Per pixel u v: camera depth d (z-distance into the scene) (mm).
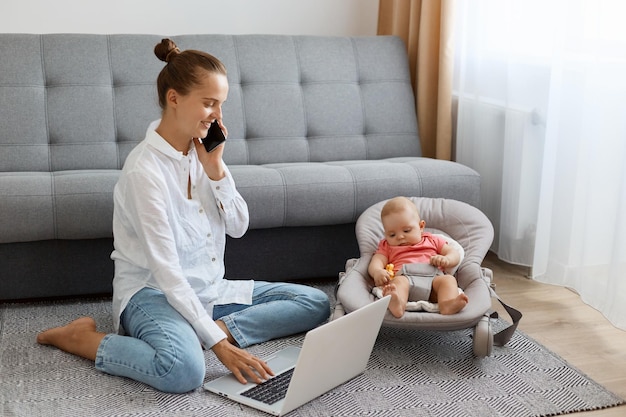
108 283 2990
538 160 3246
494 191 3551
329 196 3061
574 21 2930
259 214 2992
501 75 3420
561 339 2760
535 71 3197
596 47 2830
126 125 3355
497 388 2381
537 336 2777
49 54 3338
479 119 3572
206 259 2566
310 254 3170
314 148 3576
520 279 3340
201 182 2535
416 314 2463
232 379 2355
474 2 3539
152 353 2293
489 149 3543
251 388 2299
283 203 3012
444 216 2963
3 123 3211
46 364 2459
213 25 4004
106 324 2787
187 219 2486
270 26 4098
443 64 3650
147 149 2398
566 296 3156
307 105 3592
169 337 2295
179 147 2438
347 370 2359
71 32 3812
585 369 2537
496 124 3482
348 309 2512
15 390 2297
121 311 2449
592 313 2990
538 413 2242
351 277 2693
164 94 2383
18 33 3561
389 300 2387
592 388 2391
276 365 2428
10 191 2764
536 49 3180
